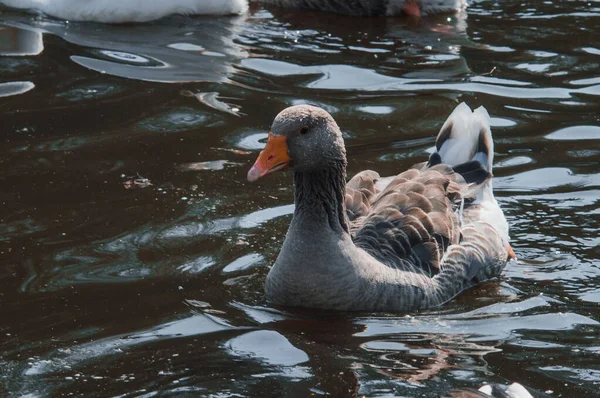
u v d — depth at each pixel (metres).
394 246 8.78
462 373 7.39
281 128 8.32
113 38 15.48
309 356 7.66
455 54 14.90
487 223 9.52
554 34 15.78
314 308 8.48
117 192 10.53
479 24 16.41
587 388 7.17
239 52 14.91
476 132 10.10
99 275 8.94
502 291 8.97
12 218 9.96
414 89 13.48
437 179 9.44
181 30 15.98
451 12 17.08
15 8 16.70
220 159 11.31
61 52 14.75
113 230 9.77
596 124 12.30
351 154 11.46
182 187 10.66
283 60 14.59
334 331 8.12
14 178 10.80
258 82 13.66
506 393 7.00
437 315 8.48
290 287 8.45
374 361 7.59
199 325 8.13
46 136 11.89
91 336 7.92
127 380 7.25
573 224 9.98
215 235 9.71
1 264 9.10
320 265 8.35
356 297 8.38
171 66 14.23
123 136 11.90
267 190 10.70
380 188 9.92
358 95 13.26
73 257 9.25
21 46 14.97
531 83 13.70
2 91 13.23
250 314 8.36
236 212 10.18
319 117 8.36
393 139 11.89
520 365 7.53
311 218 8.44
